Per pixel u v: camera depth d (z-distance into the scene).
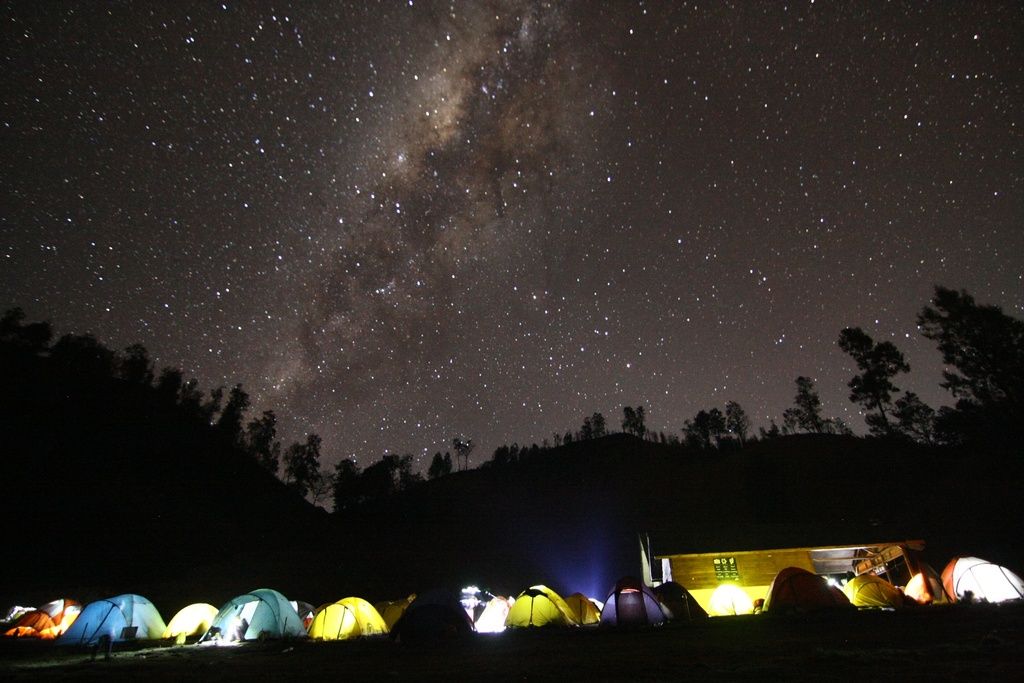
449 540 61.78
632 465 94.25
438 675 8.19
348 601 19.84
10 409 63.88
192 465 72.25
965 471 34.97
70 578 39.31
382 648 13.82
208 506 62.50
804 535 24.53
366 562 51.06
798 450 63.25
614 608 16.84
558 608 18.94
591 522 65.38
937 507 31.44
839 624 12.97
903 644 8.94
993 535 27.36
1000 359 32.19
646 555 25.91
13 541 42.53
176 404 92.06
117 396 81.19
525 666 8.84
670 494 68.75
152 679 8.98
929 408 52.50
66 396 72.94
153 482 62.72
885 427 53.31
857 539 23.39
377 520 76.00
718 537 25.14
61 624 22.22
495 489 92.75
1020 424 31.27
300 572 46.88
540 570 49.53
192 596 38.34
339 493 91.06
